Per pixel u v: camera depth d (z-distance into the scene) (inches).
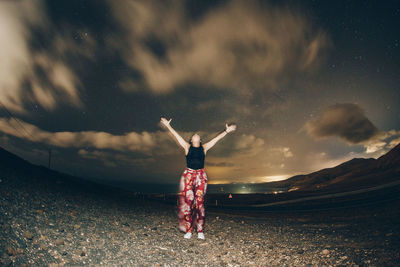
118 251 178.4
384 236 240.5
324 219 447.2
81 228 211.8
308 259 185.9
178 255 188.4
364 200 869.2
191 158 239.1
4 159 547.2
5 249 137.9
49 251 153.3
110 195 616.1
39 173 584.4
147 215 354.0
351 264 168.6
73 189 474.3
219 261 182.7
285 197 1457.9
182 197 251.6
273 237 271.3
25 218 196.9
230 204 1160.8
